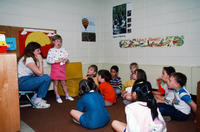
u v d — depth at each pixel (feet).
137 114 4.07
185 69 10.05
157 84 11.30
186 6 9.88
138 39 12.21
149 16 11.51
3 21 9.77
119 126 4.95
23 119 7.55
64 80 10.82
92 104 6.42
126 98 9.16
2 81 5.53
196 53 9.67
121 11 13.07
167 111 7.15
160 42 11.07
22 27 10.47
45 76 9.02
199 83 5.47
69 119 7.56
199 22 9.46
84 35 13.62
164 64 10.99
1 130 5.55
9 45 6.71
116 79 11.16
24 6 10.51
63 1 12.25
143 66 11.96
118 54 13.58
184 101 7.05
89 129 6.52
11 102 5.73
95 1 14.17
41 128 6.64
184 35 10.04
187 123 7.04
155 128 3.94
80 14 13.26
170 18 10.55
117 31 13.47
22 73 8.70
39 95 9.07
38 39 11.07
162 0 10.82
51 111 8.61
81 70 12.75
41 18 11.25
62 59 10.53
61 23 12.23
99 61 14.78
